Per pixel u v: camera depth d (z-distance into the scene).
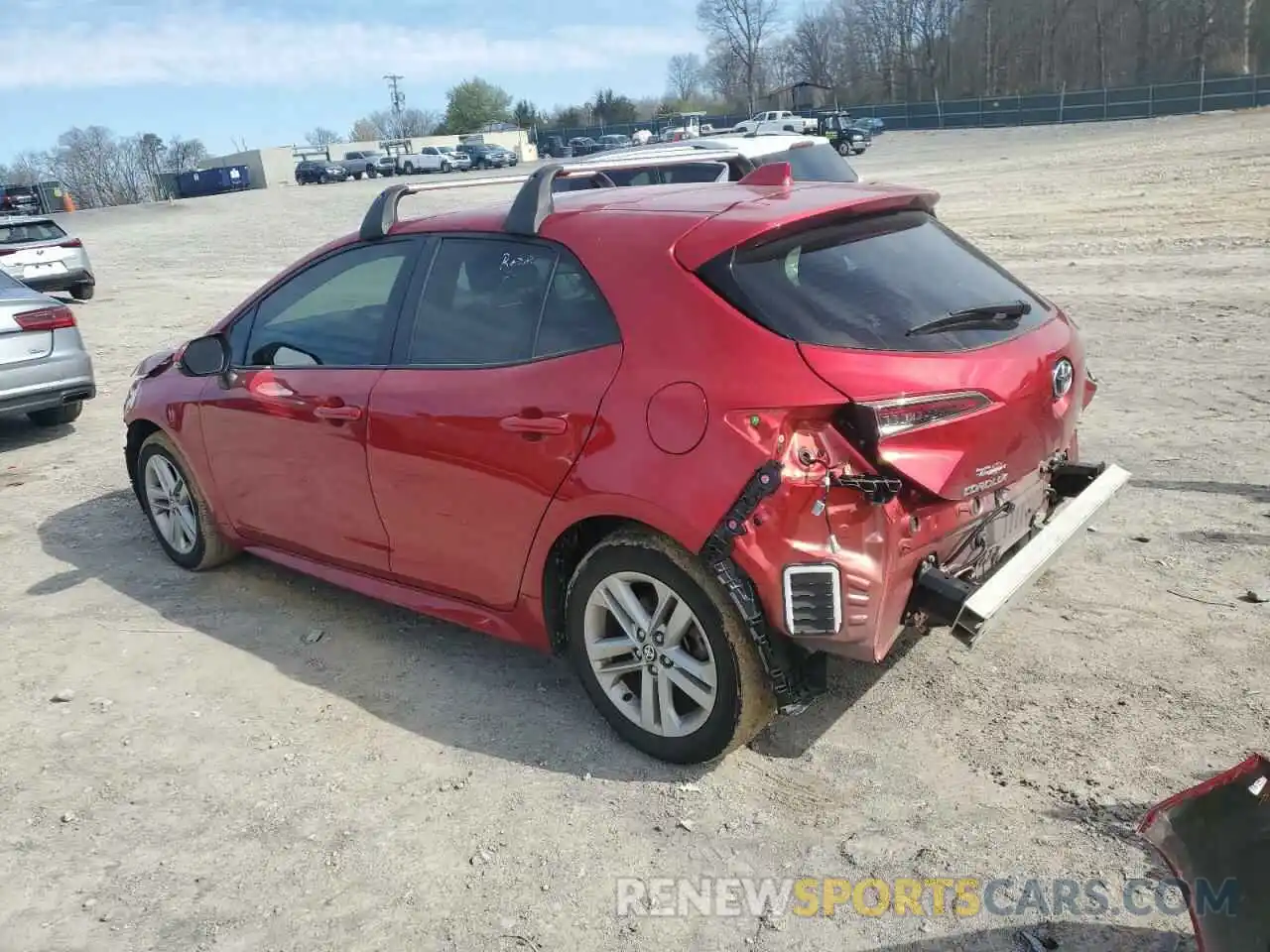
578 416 3.39
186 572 5.48
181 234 33.34
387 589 4.36
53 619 4.99
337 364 4.33
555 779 3.51
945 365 3.14
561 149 93.19
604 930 2.85
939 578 3.14
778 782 3.40
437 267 4.06
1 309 7.89
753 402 3.02
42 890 3.13
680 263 3.30
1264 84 54.19
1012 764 3.40
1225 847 2.28
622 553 3.37
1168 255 12.91
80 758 3.81
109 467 7.58
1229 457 5.91
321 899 3.03
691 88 124.06
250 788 3.57
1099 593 4.46
